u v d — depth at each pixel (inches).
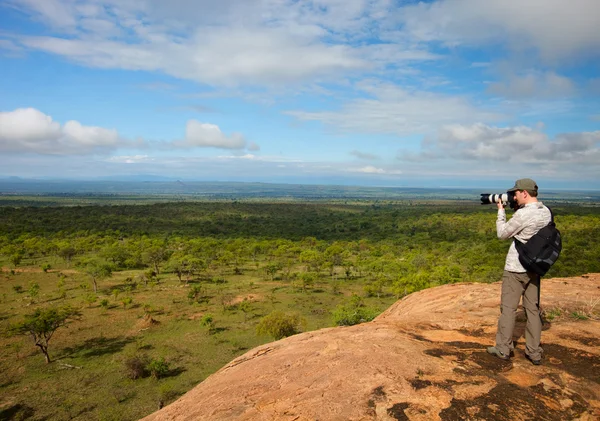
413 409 124.4
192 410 152.9
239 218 5885.8
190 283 2284.7
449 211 6117.1
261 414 132.0
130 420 844.6
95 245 3221.0
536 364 160.1
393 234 4399.6
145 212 5925.2
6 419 852.6
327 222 5792.3
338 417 122.3
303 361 174.7
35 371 1098.7
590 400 131.0
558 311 238.7
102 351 1242.6
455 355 171.0
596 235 2642.7
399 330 210.5
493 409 124.3
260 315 1631.4
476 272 1998.0
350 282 2391.7
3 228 3917.3
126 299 1697.8
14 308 1684.3
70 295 1927.9
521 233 163.0
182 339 1348.4
